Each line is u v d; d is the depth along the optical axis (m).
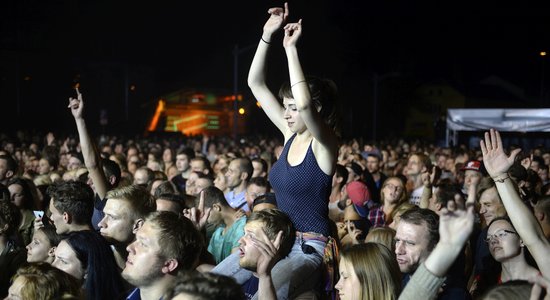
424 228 3.61
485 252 4.82
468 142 22.86
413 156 9.62
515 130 20.28
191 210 4.86
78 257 3.85
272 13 4.07
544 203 4.75
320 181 3.59
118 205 4.30
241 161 8.07
